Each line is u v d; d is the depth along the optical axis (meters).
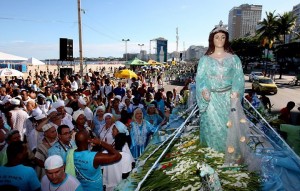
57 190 3.51
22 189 3.84
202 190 3.41
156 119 8.57
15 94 10.80
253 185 3.70
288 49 55.88
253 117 6.82
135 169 4.43
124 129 5.96
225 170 4.13
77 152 4.00
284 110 8.95
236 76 4.70
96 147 4.75
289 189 3.64
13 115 7.54
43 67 76.81
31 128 7.10
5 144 5.34
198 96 4.85
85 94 11.77
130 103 10.32
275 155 4.64
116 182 4.63
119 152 4.47
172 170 4.13
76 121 6.43
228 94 4.77
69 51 20.25
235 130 4.43
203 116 4.93
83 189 3.90
